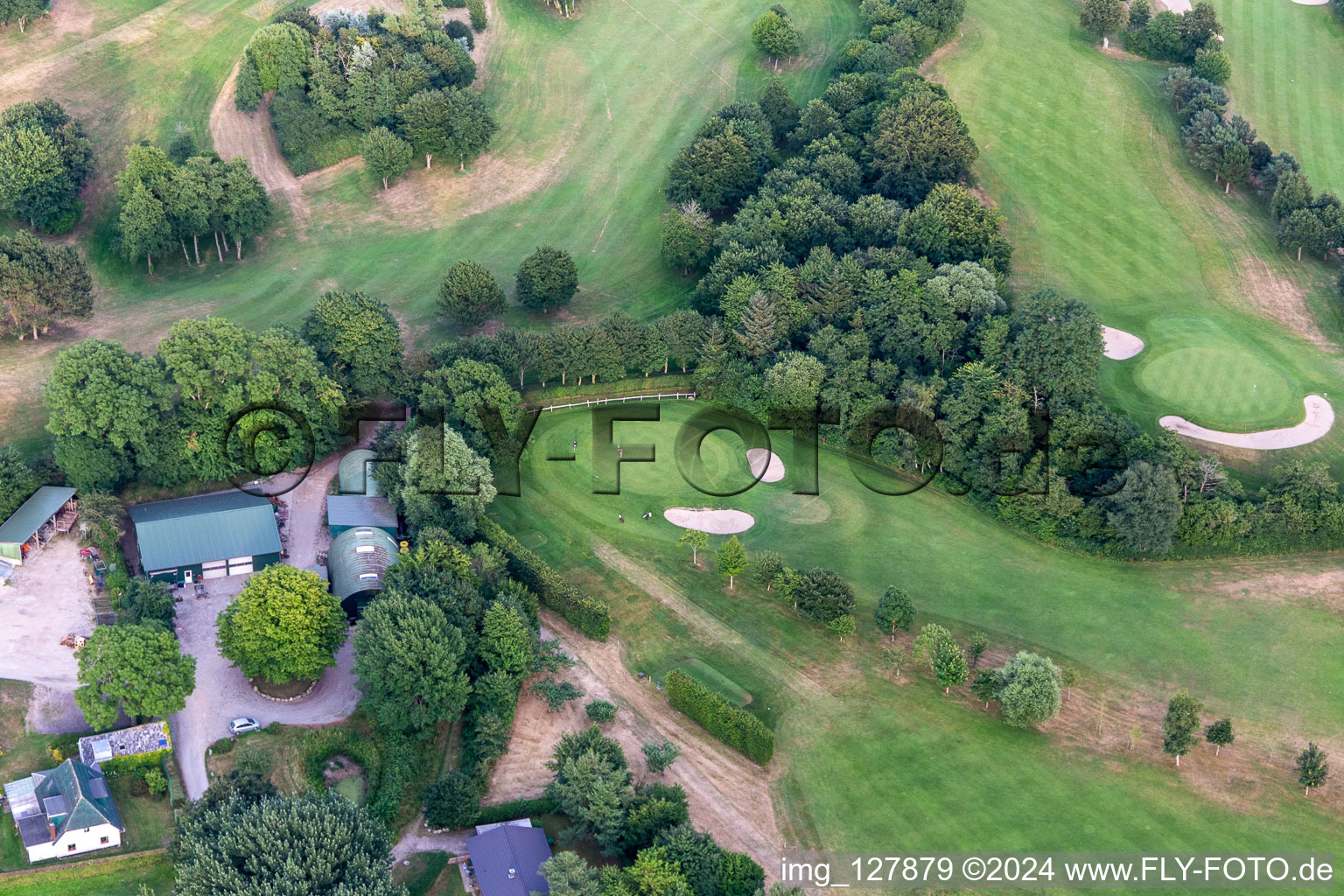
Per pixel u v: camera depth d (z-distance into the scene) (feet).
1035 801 480.23
